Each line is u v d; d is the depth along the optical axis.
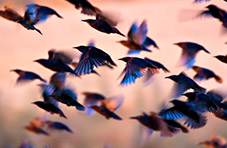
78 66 9.57
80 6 9.66
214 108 9.52
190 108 9.56
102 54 9.59
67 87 9.67
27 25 9.73
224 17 9.70
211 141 10.19
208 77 9.96
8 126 13.85
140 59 9.61
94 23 9.69
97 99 10.17
